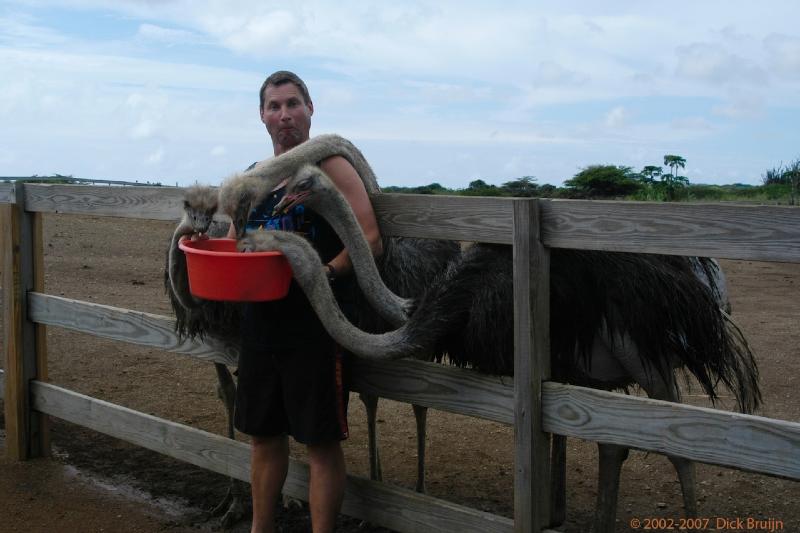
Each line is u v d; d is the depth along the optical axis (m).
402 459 5.45
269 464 3.62
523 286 3.06
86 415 5.04
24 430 5.36
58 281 10.82
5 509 4.61
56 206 5.05
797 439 2.55
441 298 3.30
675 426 2.80
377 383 3.68
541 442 3.14
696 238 2.70
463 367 3.61
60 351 7.96
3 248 5.28
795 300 10.73
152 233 16.12
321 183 3.22
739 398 3.90
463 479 5.13
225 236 4.16
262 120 4.00
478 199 3.21
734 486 4.91
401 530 3.60
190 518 4.53
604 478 3.65
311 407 3.38
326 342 3.40
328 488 3.47
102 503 4.71
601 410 2.97
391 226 3.55
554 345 3.46
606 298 3.51
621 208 2.85
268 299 3.14
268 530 3.67
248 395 3.53
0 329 7.78
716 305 3.68
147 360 7.74
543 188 17.95
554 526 4.17
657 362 3.59
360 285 3.36
